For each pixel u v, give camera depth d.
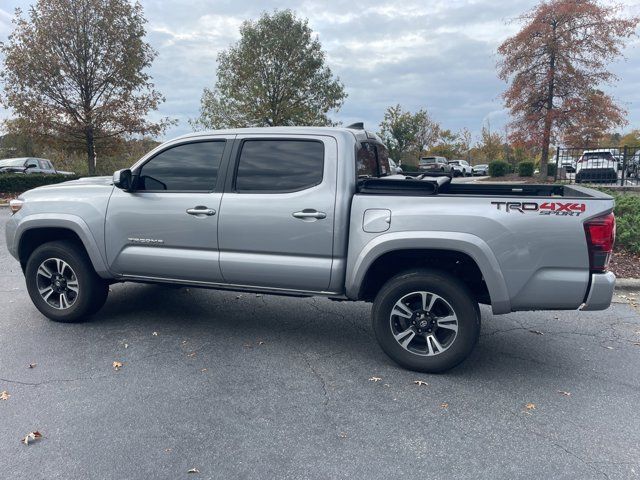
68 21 19.39
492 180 31.62
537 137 20.50
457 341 3.91
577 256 3.64
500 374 4.09
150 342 4.66
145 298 5.99
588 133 20.28
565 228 3.64
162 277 4.73
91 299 4.99
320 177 4.20
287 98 25.06
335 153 4.19
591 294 3.64
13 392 3.67
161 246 4.64
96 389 3.73
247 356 4.38
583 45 19.34
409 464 2.89
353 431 3.22
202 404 3.54
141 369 4.09
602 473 2.82
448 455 2.98
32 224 4.96
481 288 4.19
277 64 24.80
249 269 4.36
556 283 3.69
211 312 5.53
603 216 3.61
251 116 25.34
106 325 5.08
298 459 2.92
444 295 3.89
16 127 21.67
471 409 3.52
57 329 4.96
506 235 3.72
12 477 2.74
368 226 4.00
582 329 5.16
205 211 4.43
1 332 4.86
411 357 4.05
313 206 4.14
